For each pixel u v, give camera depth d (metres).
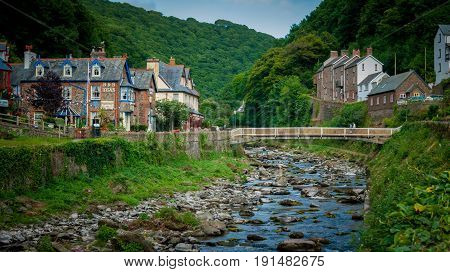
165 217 25.61
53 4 87.62
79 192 28.84
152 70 64.56
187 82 80.75
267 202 34.09
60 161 29.66
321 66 116.69
